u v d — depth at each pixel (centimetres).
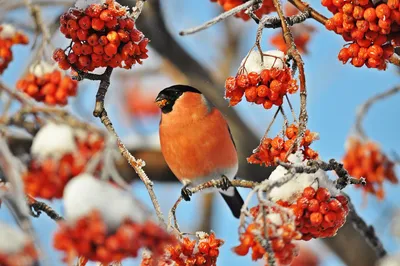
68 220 358
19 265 359
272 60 371
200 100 396
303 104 368
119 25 369
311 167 365
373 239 394
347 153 391
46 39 381
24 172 371
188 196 396
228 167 398
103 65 371
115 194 359
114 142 361
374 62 369
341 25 369
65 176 371
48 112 372
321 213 365
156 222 360
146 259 367
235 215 402
